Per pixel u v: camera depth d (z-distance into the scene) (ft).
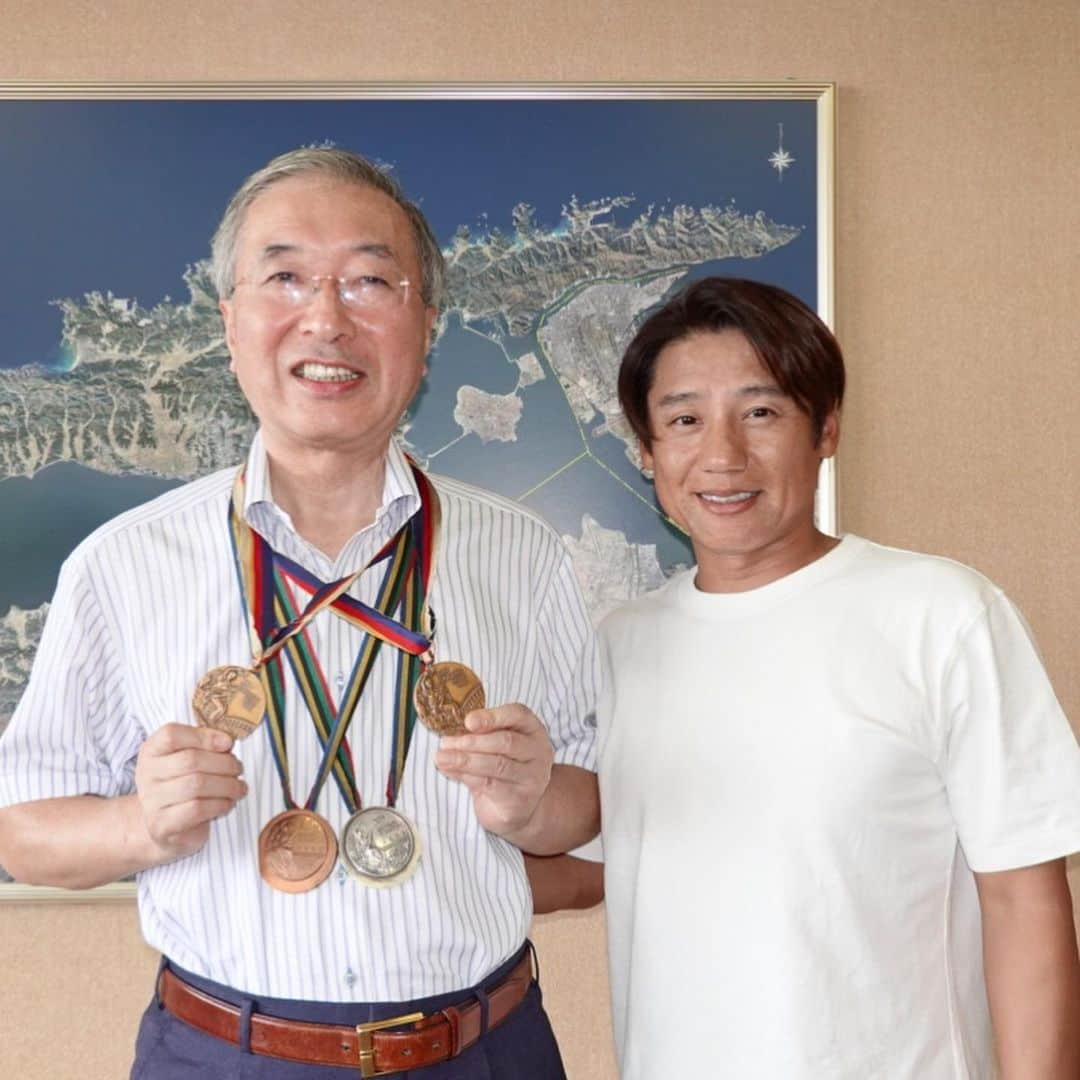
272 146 7.43
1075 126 7.60
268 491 4.61
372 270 4.42
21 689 7.36
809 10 7.59
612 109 7.48
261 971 4.21
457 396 7.50
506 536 4.96
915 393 7.58
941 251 7.58
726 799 4.61
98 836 4.23
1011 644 4.55
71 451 7.41
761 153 7.46
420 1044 4.20
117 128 7.41
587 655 5.17
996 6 7.60
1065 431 7.61
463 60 7.55
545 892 5.46
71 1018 7.46
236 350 4.57
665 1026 4.59
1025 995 4.44
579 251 7.48
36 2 7.50
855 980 4.40
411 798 4.43
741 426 4.68
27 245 7.40
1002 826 4.42
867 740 4.48
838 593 4.73
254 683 4.33
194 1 7.52
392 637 4.54
